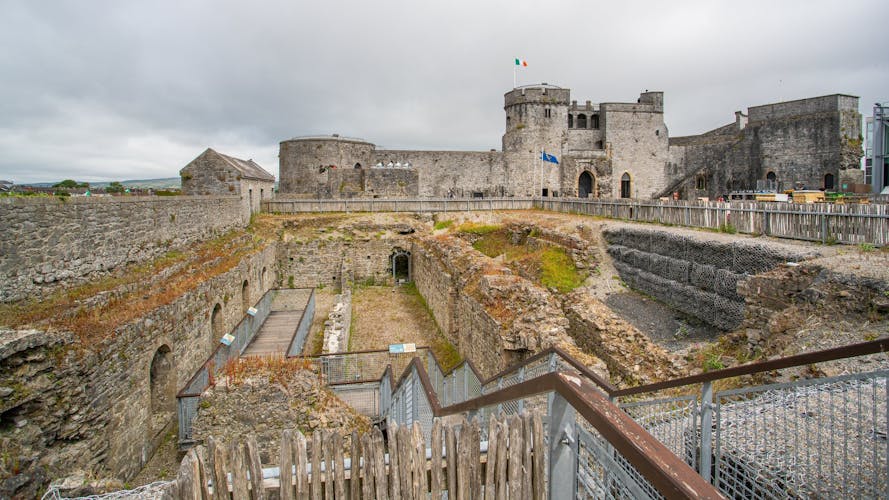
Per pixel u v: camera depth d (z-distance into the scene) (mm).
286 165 54781
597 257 24969
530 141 58375
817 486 4844
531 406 8734
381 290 31969
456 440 3969
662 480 1925
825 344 10250
